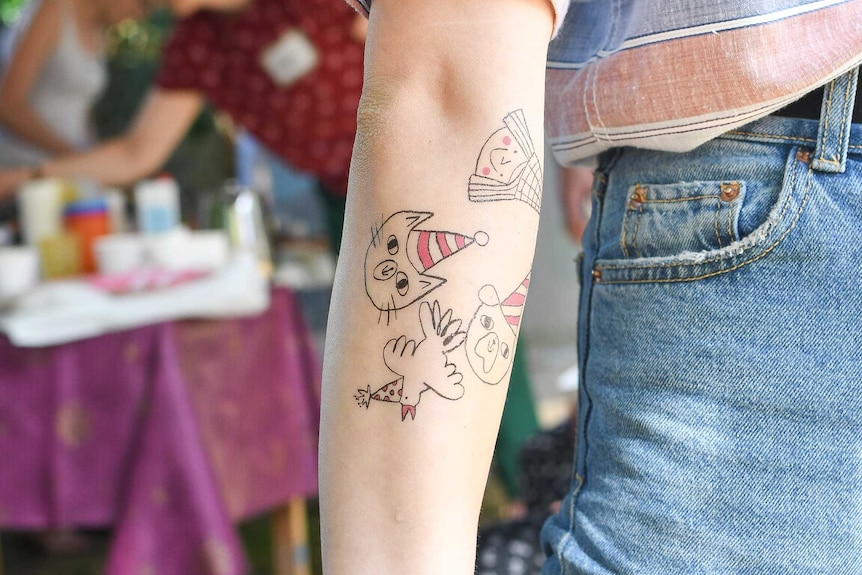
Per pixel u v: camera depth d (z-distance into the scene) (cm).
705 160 65
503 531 145
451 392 52
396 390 53
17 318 155
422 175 54
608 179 71
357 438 53
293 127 223
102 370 158
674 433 64
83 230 198
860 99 61
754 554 62
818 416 62
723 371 63
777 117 63
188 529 156
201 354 165
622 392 67
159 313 157
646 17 62
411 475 52
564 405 294
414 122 54
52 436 158
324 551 54
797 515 62
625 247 68
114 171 235
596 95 65
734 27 60
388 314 53
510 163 53
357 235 55
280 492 180
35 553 261
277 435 179
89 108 294
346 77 219
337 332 55
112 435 158
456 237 53
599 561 65
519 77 54
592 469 70
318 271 216
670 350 65
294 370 184
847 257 61
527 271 55
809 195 61
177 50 225
